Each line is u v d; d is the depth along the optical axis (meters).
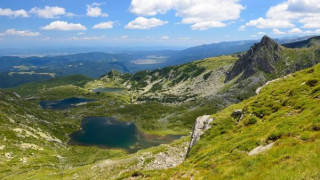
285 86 53.00
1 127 190.00
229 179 25.02
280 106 44.72
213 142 44.31
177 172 35.28
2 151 151.75
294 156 22.23
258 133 35.41
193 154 44.19
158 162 58.34
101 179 60.28
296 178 18.83
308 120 29.88
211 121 53.88
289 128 30.16
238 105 58.97
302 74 62.91
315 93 39.94
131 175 42.78
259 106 49.53
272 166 22.48
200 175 30.48
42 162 148.12
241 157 30.47
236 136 40.81
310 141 24.45
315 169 18.80
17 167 133.00
